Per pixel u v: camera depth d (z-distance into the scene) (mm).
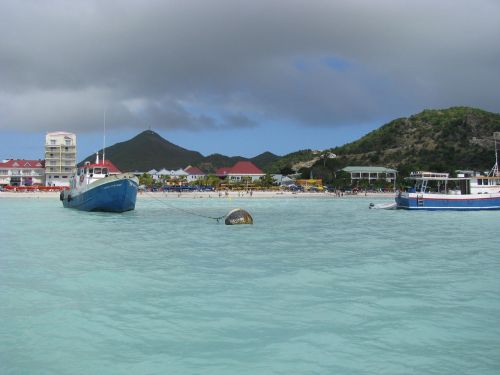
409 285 18781
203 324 13734
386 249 29172
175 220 52406
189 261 24516
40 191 135750
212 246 30453
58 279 19875
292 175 197750
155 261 24516
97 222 49125
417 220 53375
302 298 16703
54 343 12219
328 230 41750
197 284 18922
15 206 83375
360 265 23250
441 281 19547
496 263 24016
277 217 59062
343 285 18766
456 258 25625
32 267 22641
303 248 29547
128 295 17109
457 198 66625
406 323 13828
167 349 11805
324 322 13906
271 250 28625
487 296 17016
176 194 135875
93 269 22156
